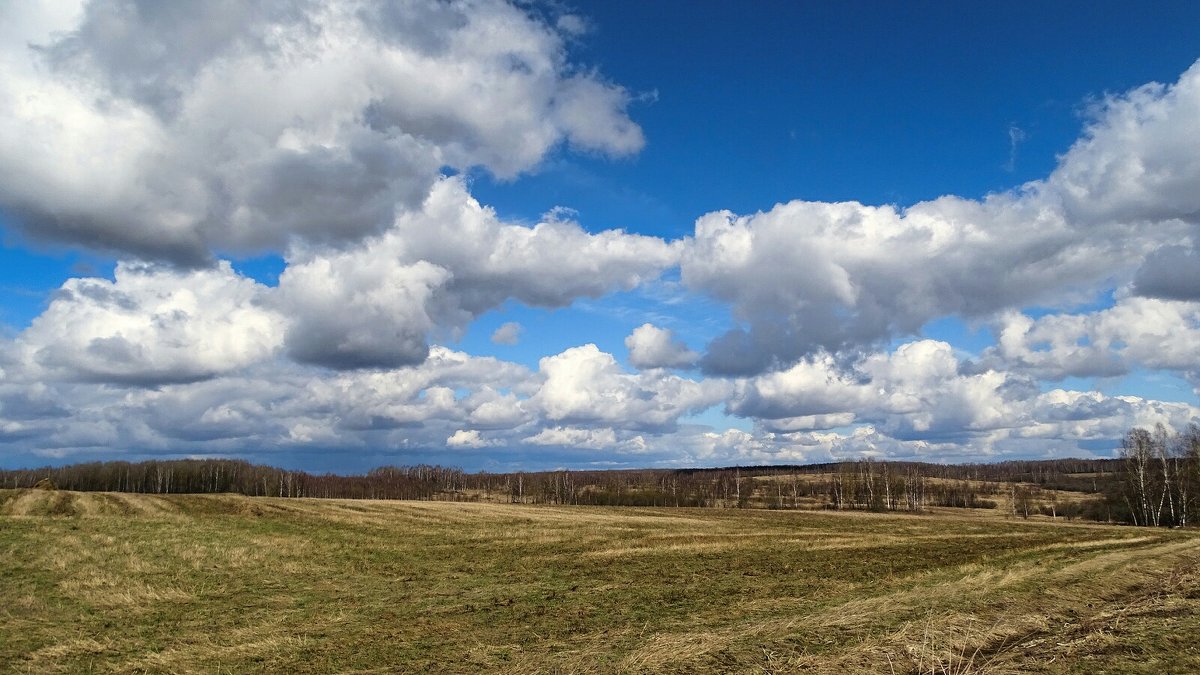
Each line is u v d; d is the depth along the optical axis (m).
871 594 21.80
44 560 27.98
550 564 32.31
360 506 75.81
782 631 15.20
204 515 61.78
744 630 15.81
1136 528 63.94
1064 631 15.41
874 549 38.94
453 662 14.65
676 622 18.09
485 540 43.62
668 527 56.75
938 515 91.12
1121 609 17.72
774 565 31.38
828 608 18.77
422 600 22.78
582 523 60.28
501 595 23.69
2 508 64.00
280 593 24.00
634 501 132.38
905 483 123.81
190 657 15.56
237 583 25.77
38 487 84.25
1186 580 23.14
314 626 18.78
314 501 79.75
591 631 17.48
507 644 16.19
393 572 29.53
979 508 117.38
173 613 20.44
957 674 12.17
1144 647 13.19
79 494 75.00
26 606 20.52
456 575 28.73
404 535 45.94
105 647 16.39
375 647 16.20
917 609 17.34
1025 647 13.83
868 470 128.88
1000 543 42.56
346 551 35.94
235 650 16.11
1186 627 14.72
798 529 57.06
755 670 12.16
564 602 22.09
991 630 15.54
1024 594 19.81
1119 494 85.06
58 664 15.01
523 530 50.97
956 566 30.00
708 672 12.25
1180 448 77.12
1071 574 23.86
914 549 38.81
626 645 15.07
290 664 14.86
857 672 12.11
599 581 26.75
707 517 76.19
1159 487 78.31
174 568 28.19
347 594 23.95
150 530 39.09
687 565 31.61
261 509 67.62
